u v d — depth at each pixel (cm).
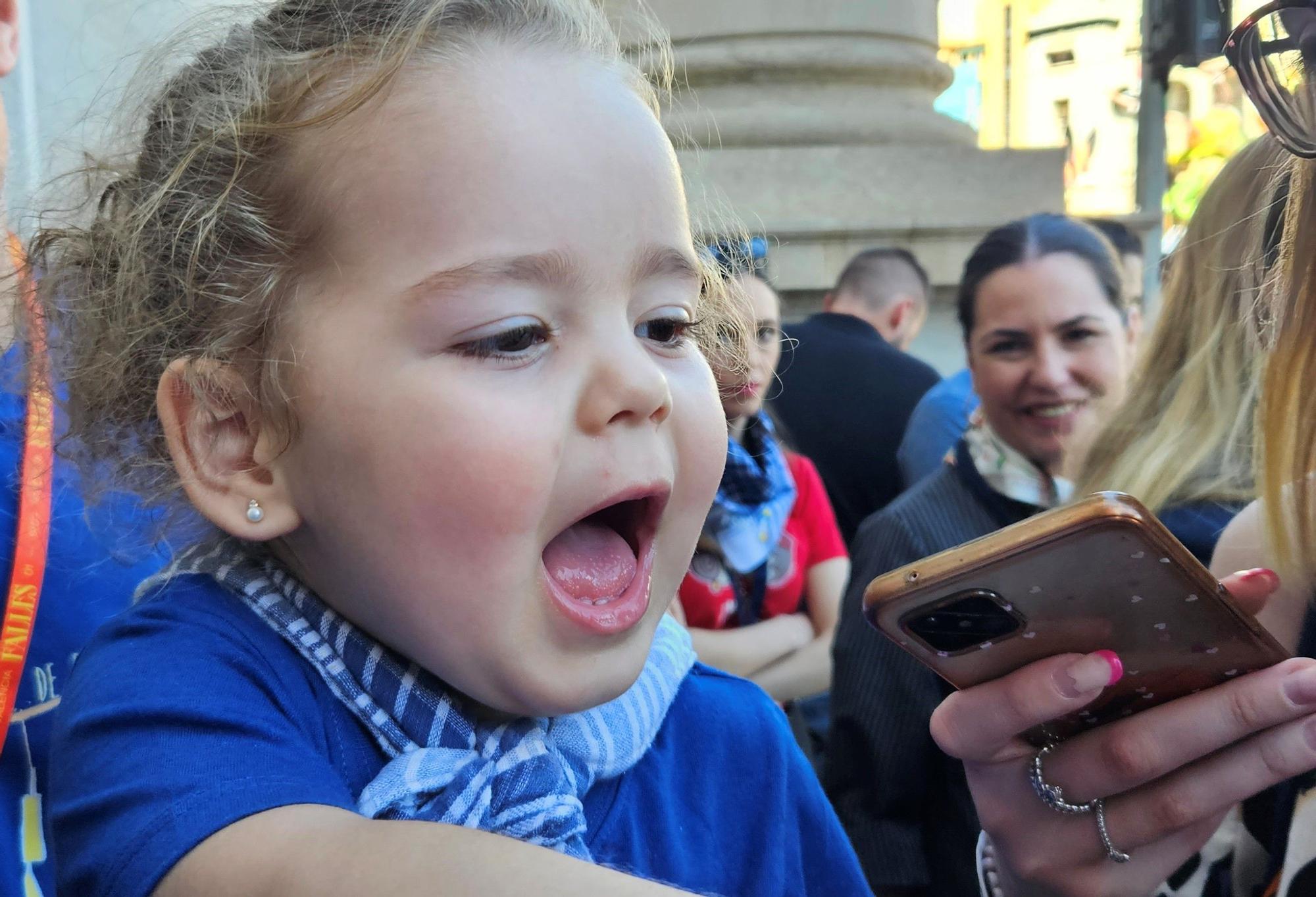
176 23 100
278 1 83
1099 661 83
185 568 86
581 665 71
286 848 61
